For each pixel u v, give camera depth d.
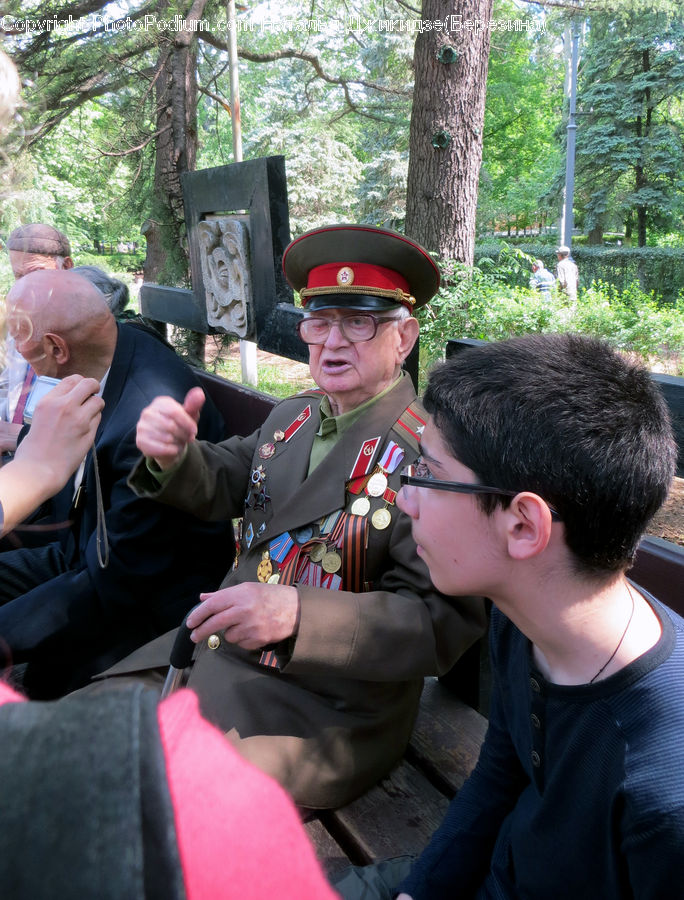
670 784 0.72
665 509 4.86
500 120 27.84
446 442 0.84
